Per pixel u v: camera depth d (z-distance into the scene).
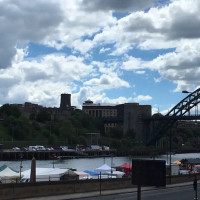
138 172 16.53
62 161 199.25
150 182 16.20
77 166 161.00
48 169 61.78
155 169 16.14
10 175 58.53
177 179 73.56
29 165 164.00
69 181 51.22
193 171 92.44
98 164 175.62
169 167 77.06
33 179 52.12
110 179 57.78
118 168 80.19
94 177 68.00
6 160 198.50
